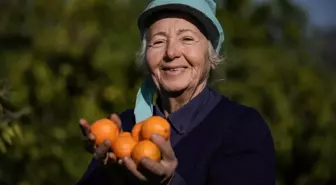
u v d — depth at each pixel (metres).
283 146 6.94
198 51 3.17
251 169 3.00
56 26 7.13
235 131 3.08
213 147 3.07
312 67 7.72
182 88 3.16
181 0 3.13
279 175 7.24
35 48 6.82
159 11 3.19
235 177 3.00
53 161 6.39
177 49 3.14
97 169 3.37
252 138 3.06
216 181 3.02
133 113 3.43
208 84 3.64
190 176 3.04
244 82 7.07
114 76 6.66
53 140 6.44
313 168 7.28
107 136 2.90
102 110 6.68
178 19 3.16
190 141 3.11
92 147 2.92
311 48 8.48
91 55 6.75
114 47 6.73
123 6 7.13
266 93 6.98
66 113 6.64
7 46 7.93
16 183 6.12
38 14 7.46
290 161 7.10
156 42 3.20
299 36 8.02
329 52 11.48
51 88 6.60
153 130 2.87
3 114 4.58
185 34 3.16
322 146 7.26
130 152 2.81
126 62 6.66
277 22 8.02
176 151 3.10
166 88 3.17
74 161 6.43
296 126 7.15
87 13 6.95
